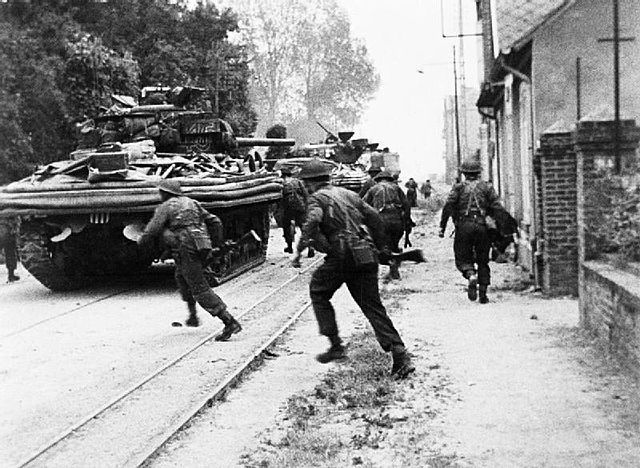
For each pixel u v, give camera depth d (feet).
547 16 46.65
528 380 26.25
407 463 19.69
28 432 23.20
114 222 49.03
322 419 23.57
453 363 28.99
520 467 19.06
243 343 34.14
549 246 41.75
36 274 51.21
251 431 22.81
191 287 35.09
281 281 53.83
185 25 126.72
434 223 105.29
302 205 71.56
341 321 38.45
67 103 89.30
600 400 23.77
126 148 52.47
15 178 79.36
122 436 22.43
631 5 46.24
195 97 61.46
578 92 43.55
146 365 30.83
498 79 63.00
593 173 32.30
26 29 87.71
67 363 31.78
